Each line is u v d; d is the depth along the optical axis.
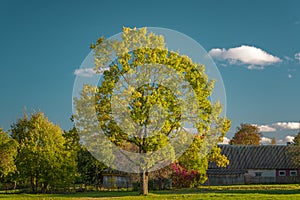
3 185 45.44
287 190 35.84
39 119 40.06
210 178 55.53
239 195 27.47
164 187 42.06
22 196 31.06
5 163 35.22
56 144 39.16
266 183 58.50
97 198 27.05
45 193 37.56
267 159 60.91
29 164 38.19
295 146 52.00
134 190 39.62
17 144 36.72
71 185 40.44
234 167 59.44
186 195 27.78
